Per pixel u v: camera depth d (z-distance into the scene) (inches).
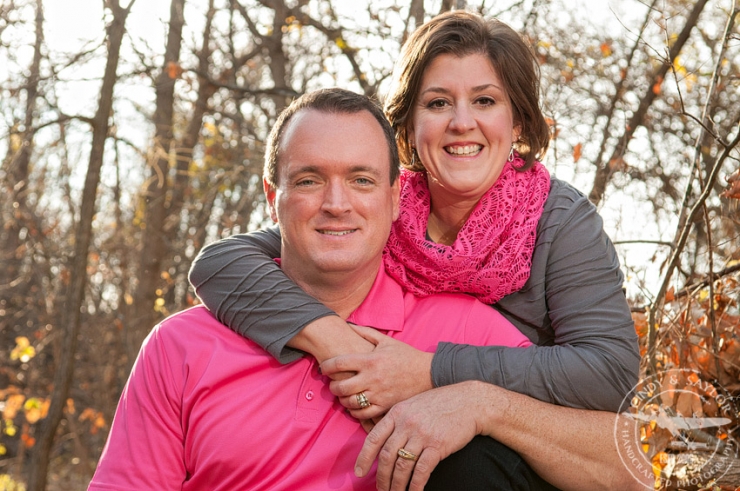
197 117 311.3
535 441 82.7
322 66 300.4
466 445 82.1
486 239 95.9
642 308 140.0
